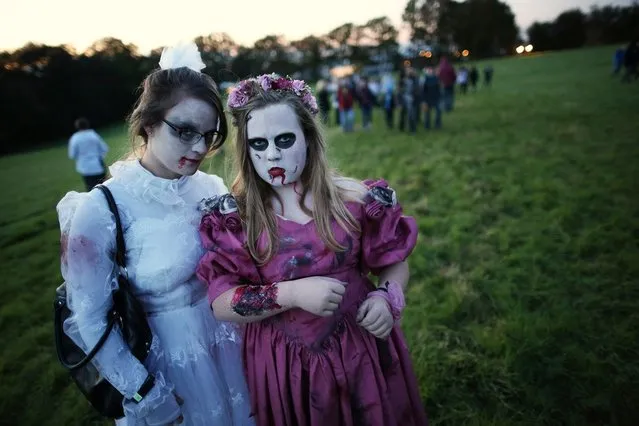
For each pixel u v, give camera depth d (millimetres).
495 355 2562
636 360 2414
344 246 1396
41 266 5000
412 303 3145
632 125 8172
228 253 1368
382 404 1437
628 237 3711
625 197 4660
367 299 1391
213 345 1524
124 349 1310
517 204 4855
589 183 5227
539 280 3234
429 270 3617
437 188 5797
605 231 3871
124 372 1289
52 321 3705
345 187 1479
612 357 2436
